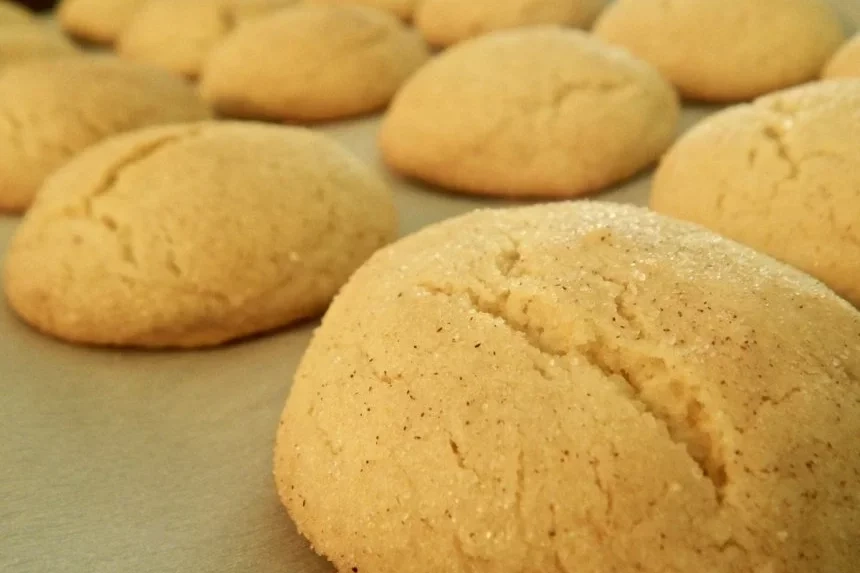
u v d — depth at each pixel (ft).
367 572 0.46
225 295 0.61
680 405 0.44
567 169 0.72
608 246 0.49
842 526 0.41
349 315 0.51
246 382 0.60
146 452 0.56
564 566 0.41
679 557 0.40
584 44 0.77
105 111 0.80
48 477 0.55
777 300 0.47
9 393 0.60
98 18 1.17
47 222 0.65
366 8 0.96
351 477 0.46
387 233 0.67
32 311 0.64
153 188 0.63
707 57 0.81
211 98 0.92
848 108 0.61
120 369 0.61
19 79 0.82
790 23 0.80
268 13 1.04
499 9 0.96
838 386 0.45
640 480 0.41
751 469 0.41
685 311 0.47
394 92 0.89
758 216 0.60
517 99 0.73
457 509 0.43
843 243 0.58
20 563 0.50
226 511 0.52
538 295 0.48
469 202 0.74
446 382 0.46
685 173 0.64
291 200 0.64
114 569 0.49
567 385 0.45
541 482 0.42
